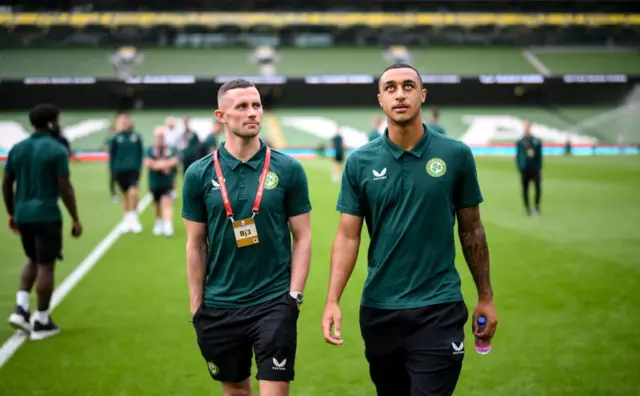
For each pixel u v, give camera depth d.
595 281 8.52
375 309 3.62
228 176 3.83
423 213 3.56
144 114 43.47
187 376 5.50
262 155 3.89
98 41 49.47
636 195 18.00
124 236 12.30
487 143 39.75
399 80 3.53
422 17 47.66
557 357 5.82
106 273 9.32
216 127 14.45
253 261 3.81
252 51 47.72
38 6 47.62
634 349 5.99
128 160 12.56
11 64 43.94
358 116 44.28
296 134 41.03
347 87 46.31
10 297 8.27
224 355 3.88
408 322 3.54
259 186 3.82
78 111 43.72
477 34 52.00
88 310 7.50
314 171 26.70
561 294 7.91
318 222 13.81
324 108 45.97
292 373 3.77
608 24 48.41
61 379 5.45
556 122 43.06
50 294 6.49
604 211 15.02
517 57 47.91
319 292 8.22
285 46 48.78
